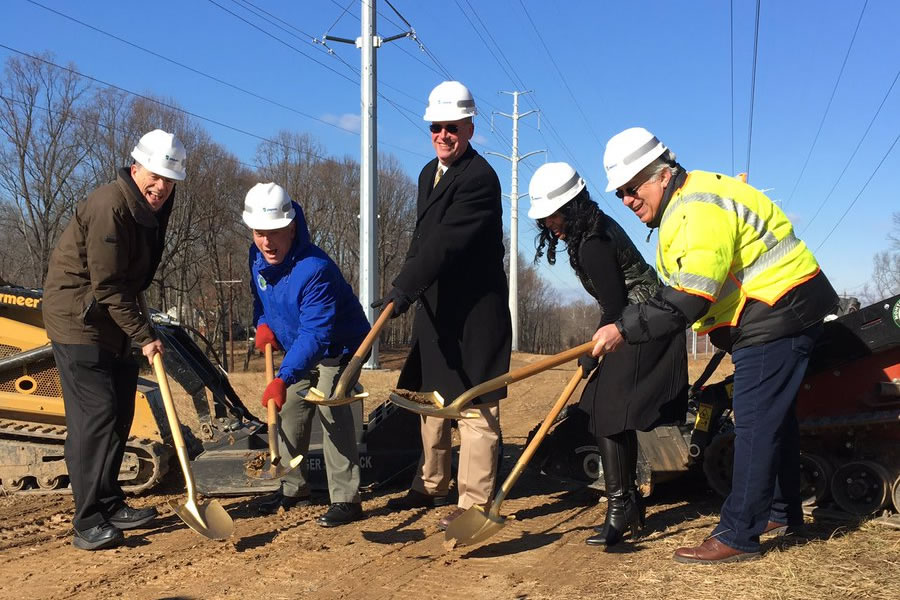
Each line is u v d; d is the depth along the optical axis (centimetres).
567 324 11144
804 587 314
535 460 499
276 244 402
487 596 327
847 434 422
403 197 4778
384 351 4459
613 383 381
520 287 7262
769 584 319
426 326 422
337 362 434
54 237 3288
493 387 342
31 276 3559
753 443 345
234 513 464
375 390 1216
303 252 412
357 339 443
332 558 379
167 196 401
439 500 477
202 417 491
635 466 399
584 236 378
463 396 344
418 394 387
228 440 487
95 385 396
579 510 471
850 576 325
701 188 336
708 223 326
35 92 3139
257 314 458
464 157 410
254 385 1180
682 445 448
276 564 369
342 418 438
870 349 405
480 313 410
